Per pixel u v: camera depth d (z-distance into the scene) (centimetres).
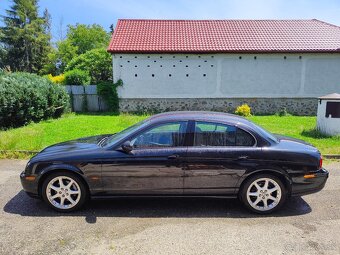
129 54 1697
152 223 371
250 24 1986
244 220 380
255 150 392
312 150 411
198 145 397
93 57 2480
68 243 321
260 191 399
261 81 1733
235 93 1745
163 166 389
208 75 1727
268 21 2025
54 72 4519
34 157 416
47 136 929
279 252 304
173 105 1758
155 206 425
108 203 436
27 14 4859
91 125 1177
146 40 1769
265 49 1669
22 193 476
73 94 1828
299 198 455
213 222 374
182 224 368
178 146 396
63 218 384
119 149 398
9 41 4672
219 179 394
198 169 390
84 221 375
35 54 4731
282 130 1054
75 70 2030
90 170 393
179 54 1700
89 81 2123
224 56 1705
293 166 392
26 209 412
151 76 1725
